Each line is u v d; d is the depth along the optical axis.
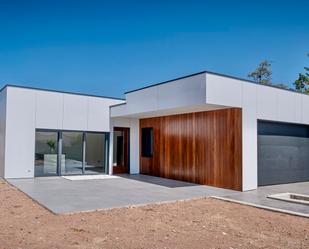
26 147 12.45
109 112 14.46
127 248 4.49
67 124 13.39
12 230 5.28
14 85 12.24
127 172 14.80
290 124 12.34
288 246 4.72
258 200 8.34
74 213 6.52
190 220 6.16
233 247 4.62
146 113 12.45
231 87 9.77
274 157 11.54
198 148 11.49
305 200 8.93
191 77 9.74
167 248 4.52
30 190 9.49
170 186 10.73
